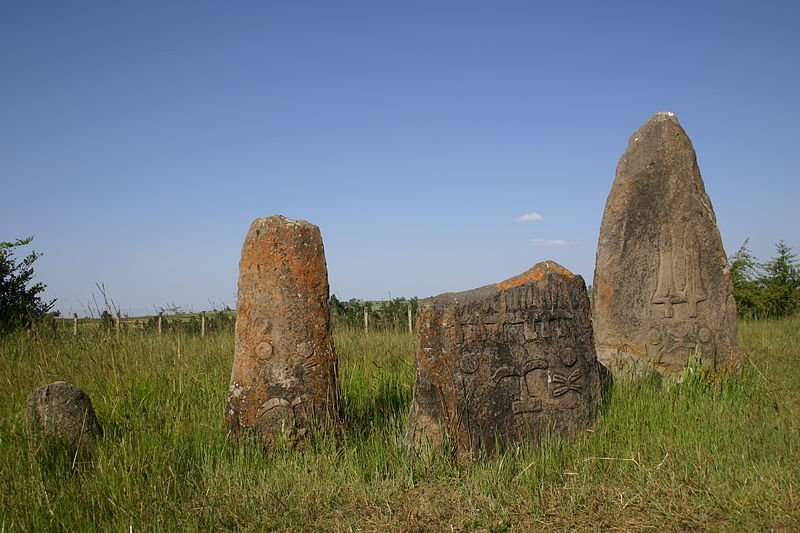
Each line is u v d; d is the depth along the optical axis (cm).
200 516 458
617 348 854
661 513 452
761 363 934
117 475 494
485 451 577
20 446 536
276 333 609
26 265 1345
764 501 446
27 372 798
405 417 644
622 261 862
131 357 855
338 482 520
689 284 859
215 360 894
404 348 984
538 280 631
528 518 459
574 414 624
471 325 592
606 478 518
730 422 609
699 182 877
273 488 508
